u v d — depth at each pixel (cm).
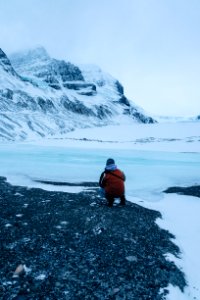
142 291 584
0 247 732
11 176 1986
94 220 962
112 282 606
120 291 576
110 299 548
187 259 751
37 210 1065
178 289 611
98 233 867
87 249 755
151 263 701
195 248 820
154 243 823
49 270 636
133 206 1174
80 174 2167
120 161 3200
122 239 832
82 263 678
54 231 866
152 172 2386
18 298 528
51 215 1009
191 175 2231
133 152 4306
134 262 699
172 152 4334
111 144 5575
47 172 2239
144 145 5259
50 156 3572
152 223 985
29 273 616
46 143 5875
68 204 1155
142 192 1591
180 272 678
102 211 1061
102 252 742
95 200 1238
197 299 593
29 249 733
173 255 758
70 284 588
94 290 573
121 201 1164
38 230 869
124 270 658
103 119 15350
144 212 1102
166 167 2716
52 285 579
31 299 529
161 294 580
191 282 650
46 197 1280
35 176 2027
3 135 6544
